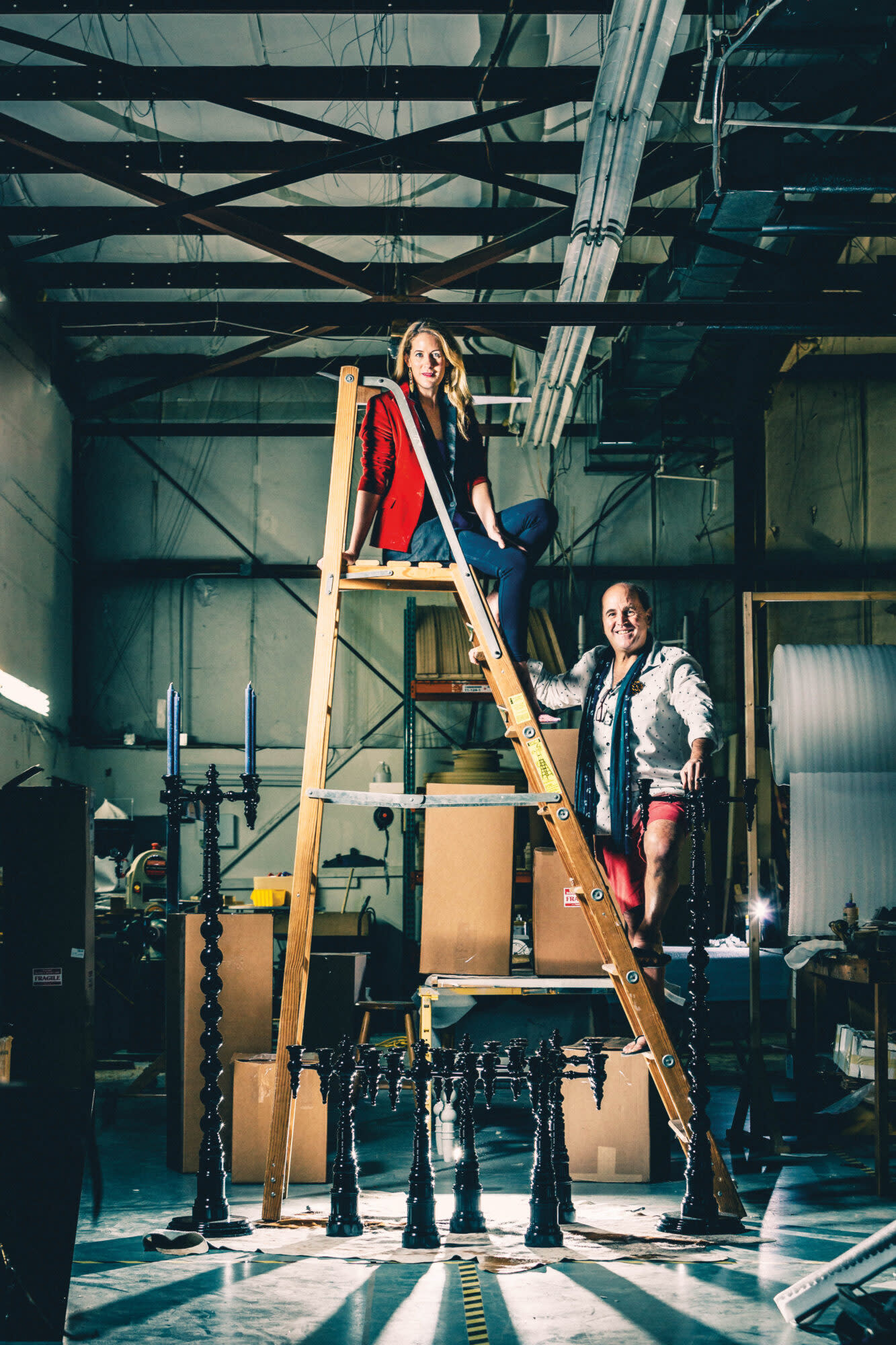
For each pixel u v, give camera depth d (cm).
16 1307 263
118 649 1121
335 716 1120
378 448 429
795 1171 487
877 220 706
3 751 884
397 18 663
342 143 781
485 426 1143
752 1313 304
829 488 1110
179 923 511
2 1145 270
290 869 1095
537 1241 368
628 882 482
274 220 873
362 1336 286
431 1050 386
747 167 650
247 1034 497
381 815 1097
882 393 1114
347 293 987
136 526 1134
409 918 1052
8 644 895
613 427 1055
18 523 922
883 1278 332
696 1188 391
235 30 675
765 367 1059
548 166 776
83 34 682
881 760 563
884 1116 446
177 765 415
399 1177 485
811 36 625
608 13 638
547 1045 379
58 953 561
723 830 1048
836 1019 656
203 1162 393
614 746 480
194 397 1145
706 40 642
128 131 772
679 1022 566
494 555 425
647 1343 282
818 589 1103
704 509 1137
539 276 948
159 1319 299
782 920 931
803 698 566
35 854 565
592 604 1132
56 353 1016
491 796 407
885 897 561
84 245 916
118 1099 667
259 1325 294
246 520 1139
